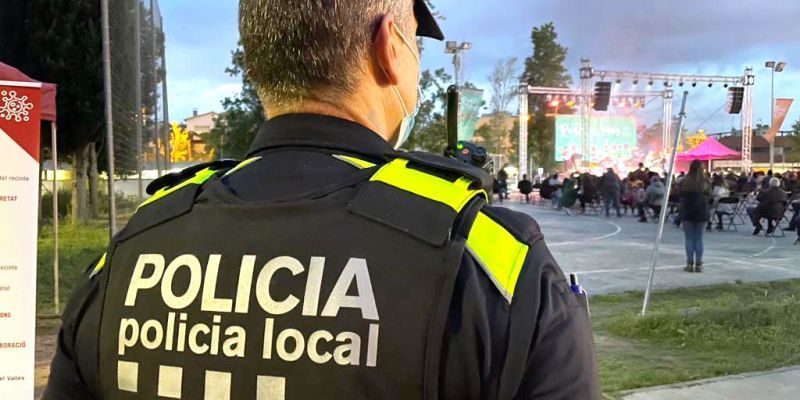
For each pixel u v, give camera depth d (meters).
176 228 0.88
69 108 13.99
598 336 5.60
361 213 0.78
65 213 16.91
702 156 26.77
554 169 44.66
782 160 58.09
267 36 0.90
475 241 0.76
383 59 0.92
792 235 14.18
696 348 5.14
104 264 0.94
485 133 34.72
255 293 0.77
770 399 3.92
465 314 0.72
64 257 10.35
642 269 9.48
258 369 0.74
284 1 0.89
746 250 11.56
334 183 0.82
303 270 0.76
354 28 0.89
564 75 48.16
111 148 6.32
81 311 0.94
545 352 0.73
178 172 1.05
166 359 0.80
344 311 0.73
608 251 11.46
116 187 9.48
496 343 0.72
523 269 0.76
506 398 0.71
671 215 17.91
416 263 0.73
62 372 0.94
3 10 13.50
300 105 0.91
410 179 0.81
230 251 0.80
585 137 32.38
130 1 8.48
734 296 6.90
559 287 0.78
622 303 7.08
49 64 13.59
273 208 0.81
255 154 0.92
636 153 35.94
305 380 0.72
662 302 7.05
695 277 8.76
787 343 5.07
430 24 1.05
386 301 0.72
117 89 8.16
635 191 19.95
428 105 14.64
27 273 2.62
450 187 0.81
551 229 15.75
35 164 2.65
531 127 46.91
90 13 13.85
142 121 9.70
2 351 2.58
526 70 48.50
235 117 15.28
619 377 4.33
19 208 2.61
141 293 0.85
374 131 0.91
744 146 31.94
